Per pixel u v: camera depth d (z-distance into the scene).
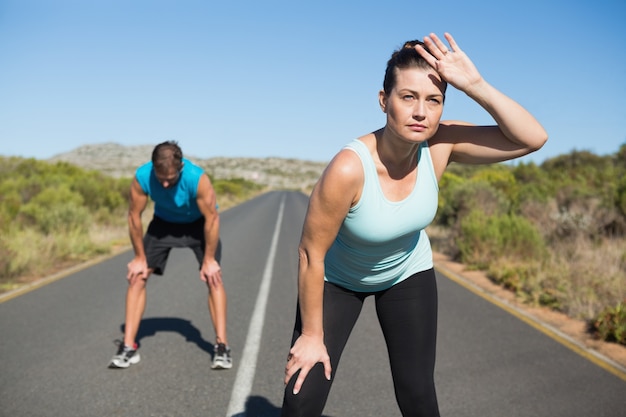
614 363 4.90
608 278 7.52
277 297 7.72
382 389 4.32
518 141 2.11
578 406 3.98
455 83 1.97
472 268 9.91
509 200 16.41
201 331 5.89
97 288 8.10
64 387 4.25
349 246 2.33
